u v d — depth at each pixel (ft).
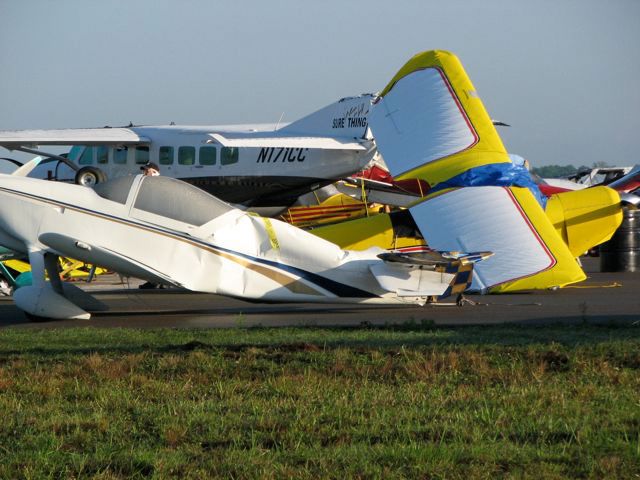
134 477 65.36
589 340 123.75
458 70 247.29
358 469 65.98
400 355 110.32
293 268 172.45
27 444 72.69
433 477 64.23
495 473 65.36
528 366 103.24
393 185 356.79
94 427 78.07
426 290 171.32
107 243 165.78
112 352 115.75
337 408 83.71
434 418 80.74
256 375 100.42
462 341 124.16
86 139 336.90
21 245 170.71
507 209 176.96
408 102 243.40
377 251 179.11
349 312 176.65
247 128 354.13
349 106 335.06
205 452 70.90
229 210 170.60
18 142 334.85
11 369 103.35
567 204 213.25
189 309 187.93
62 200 168.04
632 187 305.12
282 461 68.33
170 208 166.81
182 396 90.27
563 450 70.03
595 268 306.96
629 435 74.18
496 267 159.63
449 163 204.13
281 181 330.95
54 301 166.81
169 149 339.77
